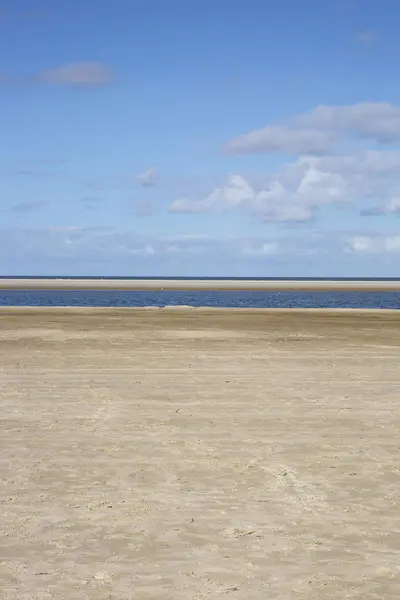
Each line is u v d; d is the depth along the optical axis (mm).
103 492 7348
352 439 9766
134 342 23750
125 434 10008
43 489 7449
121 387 14109
